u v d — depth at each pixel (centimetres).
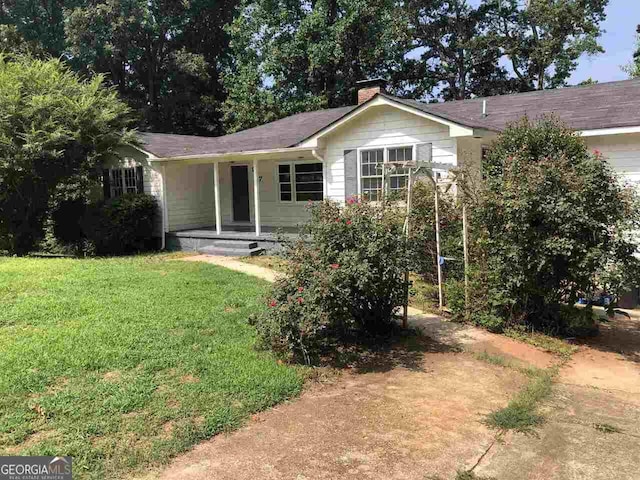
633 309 952
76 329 654
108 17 2781
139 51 3020
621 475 377
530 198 691
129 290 893
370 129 1248
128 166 1694
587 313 758
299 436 424
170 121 3238
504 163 784
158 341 620
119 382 501
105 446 391
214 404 467
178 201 1662
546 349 691
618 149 1059
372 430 439
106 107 1591
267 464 380
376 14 2741
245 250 1381
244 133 1905
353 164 1282
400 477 368
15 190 1524
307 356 596
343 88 2820
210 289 919
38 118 1417
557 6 3095
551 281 732
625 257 681
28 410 441
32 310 735
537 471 381
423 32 3397
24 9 2997
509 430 448
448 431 441
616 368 629
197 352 593
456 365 613
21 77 1488
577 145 819
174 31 3275
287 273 638
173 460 382
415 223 872
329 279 591
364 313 687
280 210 1661
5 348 578
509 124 918
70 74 1684
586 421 471
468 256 829
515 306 766
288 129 1703
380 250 636
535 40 3266
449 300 823
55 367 529
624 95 1209
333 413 471
